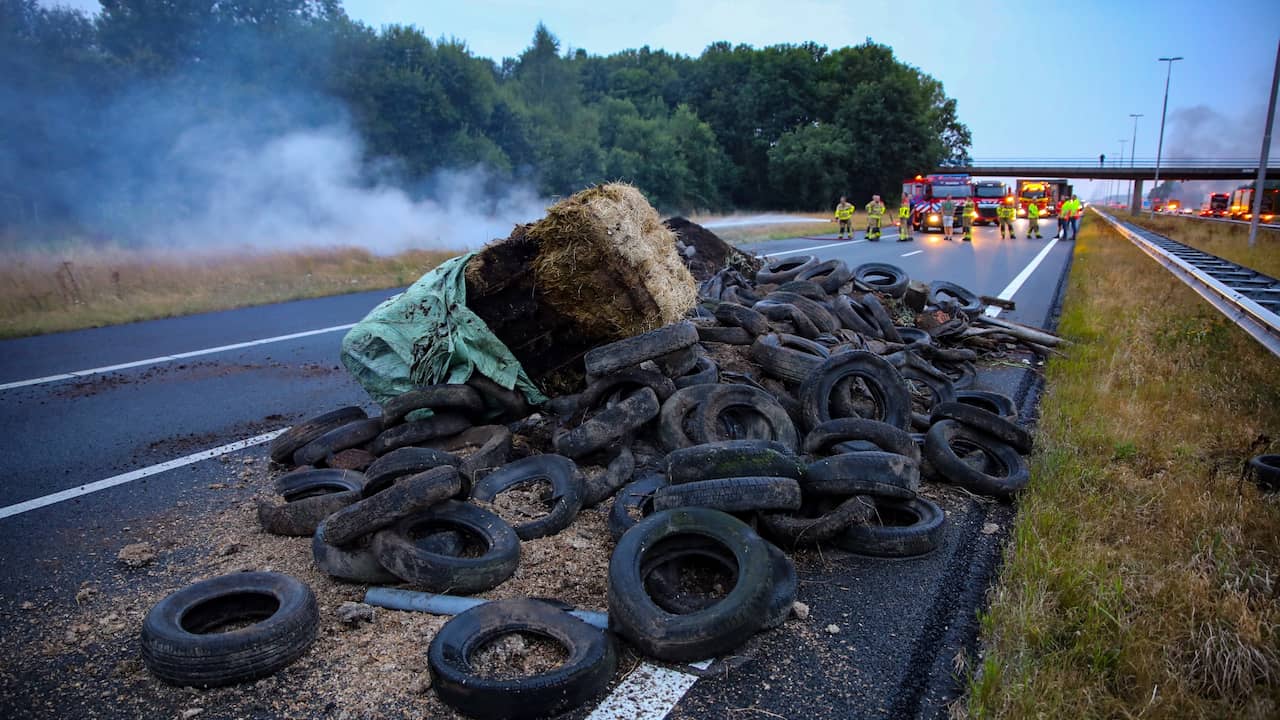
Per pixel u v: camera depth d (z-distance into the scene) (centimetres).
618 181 576
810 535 407
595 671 296
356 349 587
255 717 290
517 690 282
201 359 926
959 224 3991
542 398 593
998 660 305
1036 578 364
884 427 479
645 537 360
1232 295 888
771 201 7031
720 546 366
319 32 3103
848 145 6612
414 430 531
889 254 2292
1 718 293
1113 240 2850
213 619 351
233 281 1611
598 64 7294
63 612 371
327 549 387
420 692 301
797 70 7038
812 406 549
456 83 3525
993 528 454
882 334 829
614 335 582
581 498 450
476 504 445
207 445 616
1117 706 277
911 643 333
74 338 1059
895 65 7400
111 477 547
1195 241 2602
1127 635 314
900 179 6969
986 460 542
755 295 859
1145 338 934
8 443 623
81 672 322
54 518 479
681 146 5503
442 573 364
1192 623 320
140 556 418
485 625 325
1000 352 920
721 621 315
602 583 381
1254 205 2428
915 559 412
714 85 7075
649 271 552
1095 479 491
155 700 302
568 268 543
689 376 579
